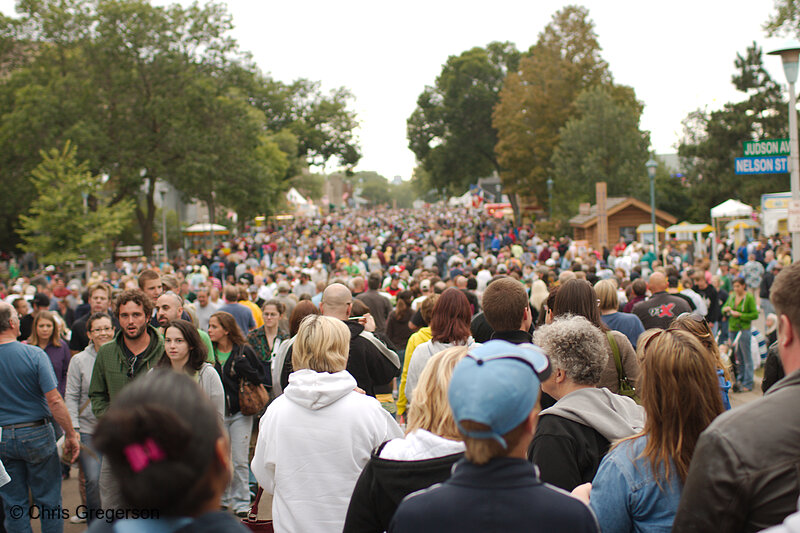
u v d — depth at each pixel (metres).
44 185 28.52
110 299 8.88
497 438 1.92
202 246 55.34
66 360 7.55
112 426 1.37
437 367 2.97
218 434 1.46
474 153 88.62
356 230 74.94
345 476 3.72
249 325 10.51
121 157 42.84
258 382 6.36
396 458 2.85
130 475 1.37
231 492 6.29
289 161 91.31
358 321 5.79
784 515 1.88
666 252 25.33
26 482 5.36
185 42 46.00
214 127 46.53
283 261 29.25
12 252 44.94
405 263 26.16
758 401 2.04
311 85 101.81
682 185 50.84
